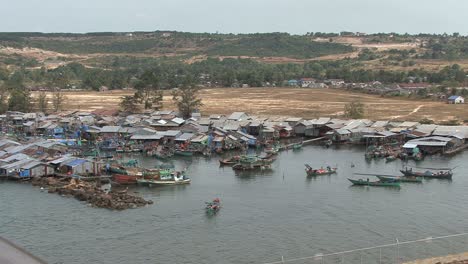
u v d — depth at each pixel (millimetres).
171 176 134125
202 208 112188
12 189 126812
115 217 105750
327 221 103188
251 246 90688
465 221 102562
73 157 146500
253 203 115688
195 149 176625
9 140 174000
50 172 139125
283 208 111875
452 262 74625
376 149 172625
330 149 184250
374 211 109312
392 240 92688
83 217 105625
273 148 178375
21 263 68062
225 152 178750
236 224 101875
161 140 189500
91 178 134625
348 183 133250
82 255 86812
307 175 142125
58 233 96625
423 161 160750
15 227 99625
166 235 96062
